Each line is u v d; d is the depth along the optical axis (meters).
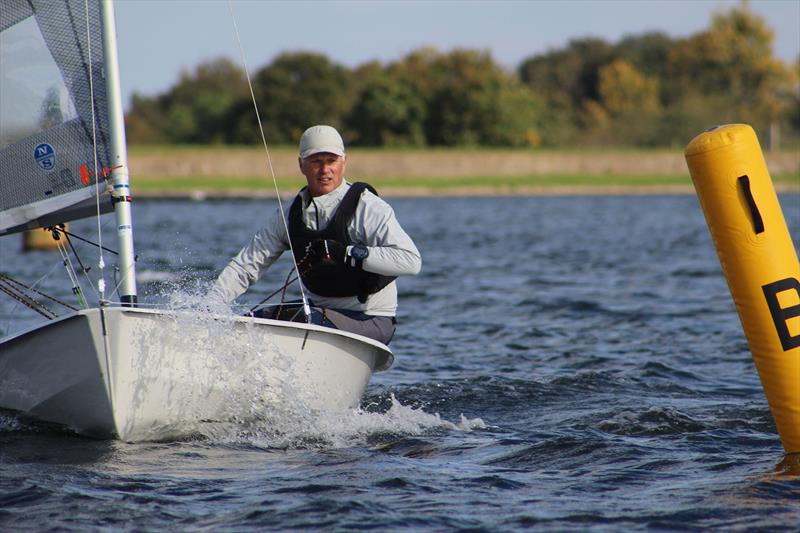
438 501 15.39
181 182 165.75
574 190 175.88
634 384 25.06
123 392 17.97
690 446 18.62
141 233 81.88
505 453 18.33
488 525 14.30
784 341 16.97
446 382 25.23
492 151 198.50
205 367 18.53
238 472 16.95
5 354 19.08
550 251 68.81
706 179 16.98
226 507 15.07
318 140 20.14
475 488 16.11
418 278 51.44
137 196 149.50
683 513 14.69
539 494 15.79
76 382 18.28
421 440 19.31
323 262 20.27
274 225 20.97
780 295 16.89
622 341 32.09
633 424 20.44
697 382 25.39
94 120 19.31
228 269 20.89
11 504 15.14
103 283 18.75
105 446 18.48
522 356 29.48
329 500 15.34
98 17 19.47
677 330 34.09
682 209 126.06
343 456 18.09
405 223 100.25
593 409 22.08
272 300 41.09
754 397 23.38
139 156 175.12
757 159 16.91
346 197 20.31
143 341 17.94
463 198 158.75
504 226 95.94
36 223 20.05
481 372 26.88
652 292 45.16
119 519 14.52
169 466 17.27
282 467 17.31
